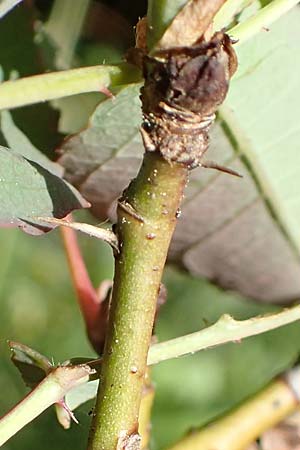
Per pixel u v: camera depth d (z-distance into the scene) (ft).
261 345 2.16
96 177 0.91
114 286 0.72
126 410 0.73
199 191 0.96
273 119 0.91
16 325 2.17
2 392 1.98
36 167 0.79
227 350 2.15
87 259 2.06
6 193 0.77
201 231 1.00
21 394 1.99
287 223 0.98
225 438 0.89
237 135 0.92
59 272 2.22
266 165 0.94
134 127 0.87
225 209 0.98
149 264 0.72
